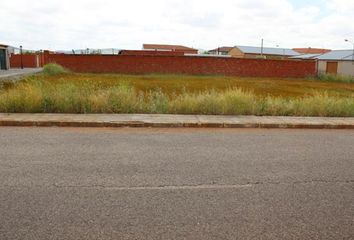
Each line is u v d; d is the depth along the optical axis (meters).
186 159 6.47
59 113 11.14
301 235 3.71
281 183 5.29
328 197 4.77
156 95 13.70
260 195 4.77
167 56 39.16
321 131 10.09
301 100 13.62
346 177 5.68
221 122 10.29
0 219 3.87
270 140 8.48
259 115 12.02
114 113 11.43
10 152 6.67
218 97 12.74
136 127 9.80
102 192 4.71
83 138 8.11
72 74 35.28
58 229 3.68
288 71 40.81
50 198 4.47
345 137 9.23
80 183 5.04
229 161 6.42
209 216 4.07
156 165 6.04
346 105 12.87
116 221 3.88
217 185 5.11
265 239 3.61
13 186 4.86
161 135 8.72
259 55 76.88
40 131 8.88
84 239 3.50
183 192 4.80
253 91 23.91
